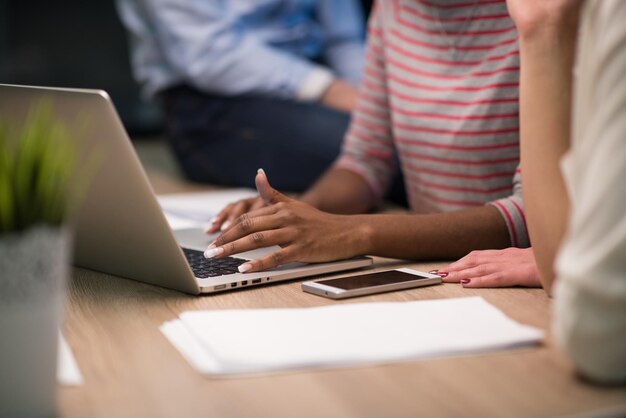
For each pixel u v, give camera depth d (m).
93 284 1.27
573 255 0.82
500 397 0.81
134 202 1.13
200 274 1.25
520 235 1.44
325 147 2.65
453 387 0.84
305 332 0.96
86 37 4.02
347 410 0.79
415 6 1.78
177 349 0.96
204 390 0.84
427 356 0.91
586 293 0.80
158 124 4.13
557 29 1.09
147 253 1.20
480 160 1.70
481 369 0.88
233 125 2.73
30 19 3.95
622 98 0.80
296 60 2.78
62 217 0.75
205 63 2.72
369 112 1.99
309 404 0.80
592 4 0.86
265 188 1.36
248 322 1.00
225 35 2.75
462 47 1.70
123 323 1.06
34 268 0.74
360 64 2.98
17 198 0.72
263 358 0.89
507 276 1.21
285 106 2.71
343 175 1.99
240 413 0.79
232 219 1.57
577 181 0.85
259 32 2.84
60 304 0.77
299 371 0.88
